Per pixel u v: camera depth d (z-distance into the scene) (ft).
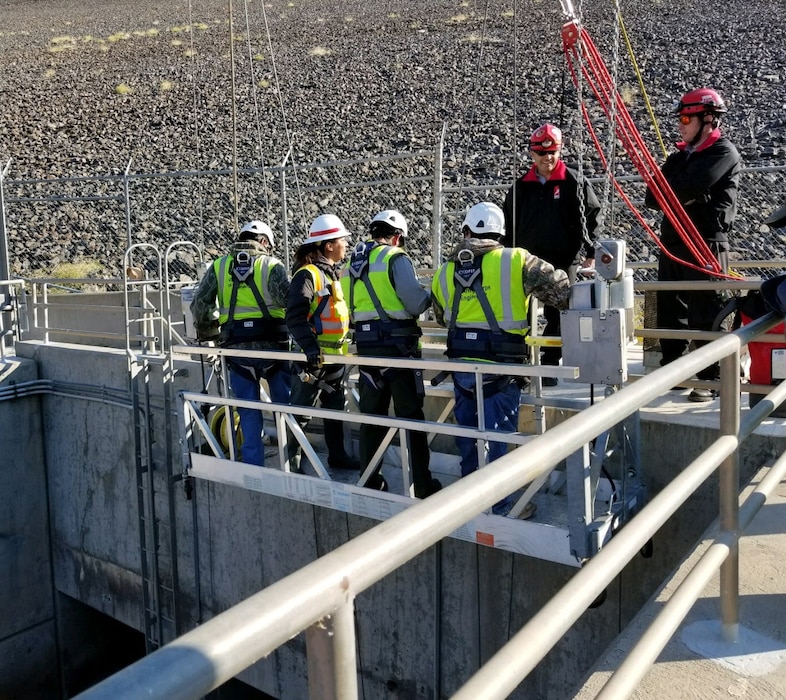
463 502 4.99
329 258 19.48
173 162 73.61
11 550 33.81
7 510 33.60
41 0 223.71
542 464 5.82
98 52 139.54
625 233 37.68
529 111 70.59
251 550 26.50
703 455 9.13
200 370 28.04
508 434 15.69
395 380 17.71
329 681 4.20
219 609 27.99
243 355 19.90
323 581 4.03
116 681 3.22
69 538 34.14
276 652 25.86
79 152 81.66
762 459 16.76
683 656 9.86
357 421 18.07
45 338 34.88
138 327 38.70
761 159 49.11
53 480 34.45
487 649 20.95
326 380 20.18
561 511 17.30
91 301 42.45
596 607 17.48
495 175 52.34
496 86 83.35
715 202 18.90
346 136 74.08
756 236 34.91
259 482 20.66
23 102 107.14
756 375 17.54
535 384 17.31
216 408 23.93
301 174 60.70
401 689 23.12
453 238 38.09
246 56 119.34
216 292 20.86
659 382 7.79
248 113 88.28
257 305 20.40
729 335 9.91
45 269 53.62
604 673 9.57
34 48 150.30
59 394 33.53
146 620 30.42
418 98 84.64
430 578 21.97
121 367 30.83
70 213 61.98
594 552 15.33
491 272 15.93
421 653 22.48
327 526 24.03
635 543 7.08
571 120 61.11
